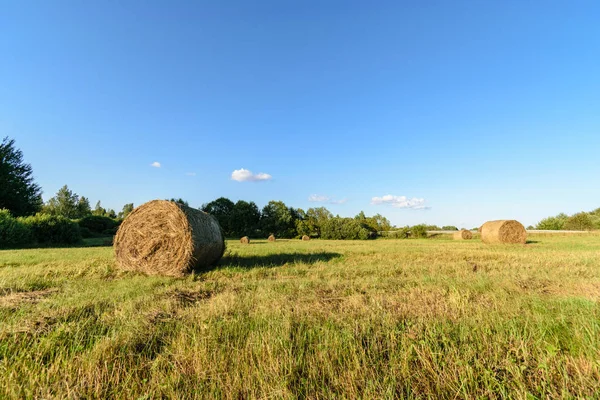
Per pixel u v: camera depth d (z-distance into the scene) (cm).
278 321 373
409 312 416
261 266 934
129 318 394
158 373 263
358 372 265
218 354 292
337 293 554
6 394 238
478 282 611
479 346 307
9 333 337
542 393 233
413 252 1422
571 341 314
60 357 288
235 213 5278
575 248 1667
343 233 4384
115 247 905
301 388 246
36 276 721
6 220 1992
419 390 248
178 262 827
